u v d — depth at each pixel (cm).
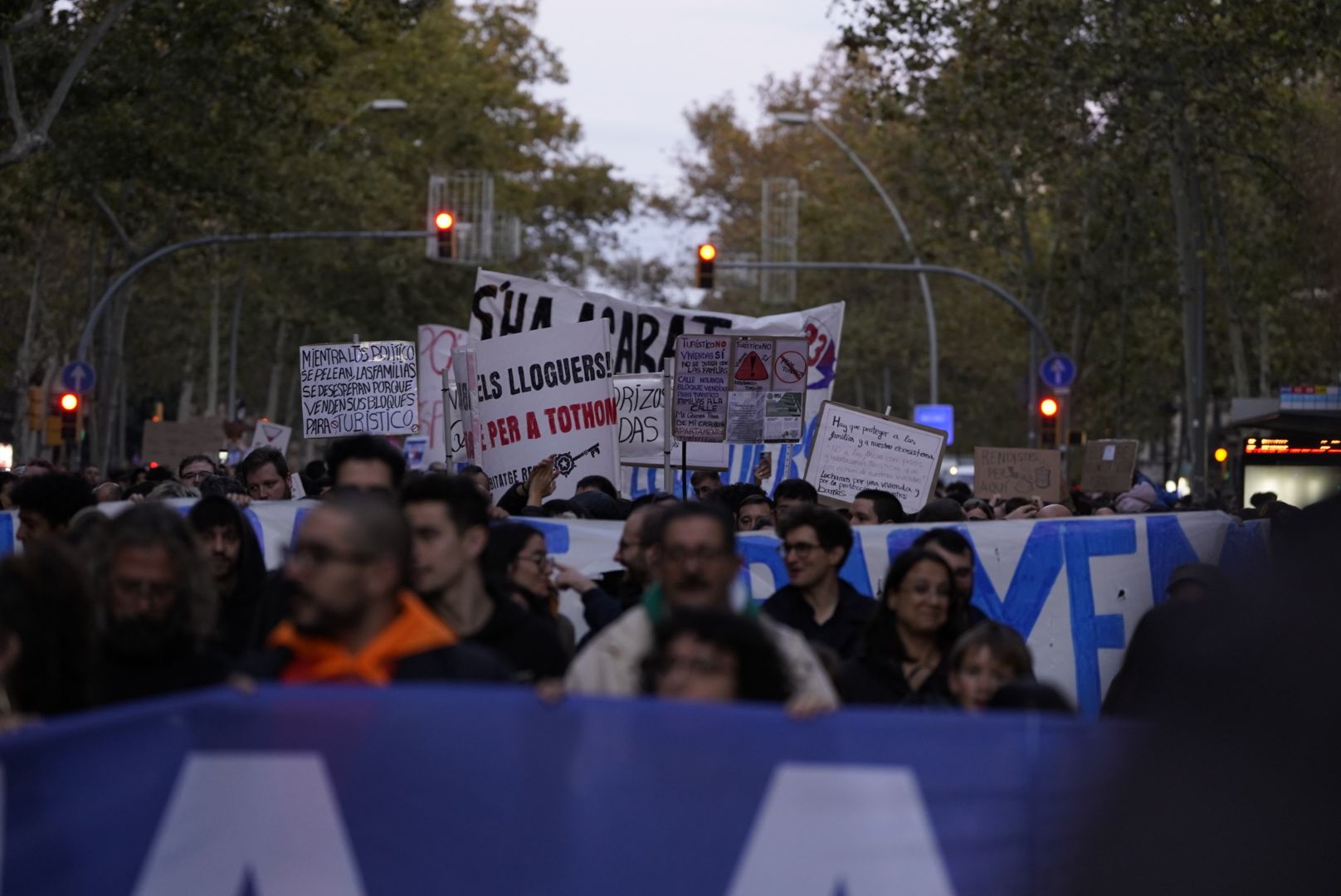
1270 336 4419
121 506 938
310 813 438
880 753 444
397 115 5369
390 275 5603
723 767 443
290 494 1237
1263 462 2406
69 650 506
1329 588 339
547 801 441
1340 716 332
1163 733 357
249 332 6306
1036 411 4003
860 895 443
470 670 494
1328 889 335
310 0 3061
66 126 3278
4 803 424
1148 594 951
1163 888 351
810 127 7169
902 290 6438
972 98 3170
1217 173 3369
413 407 1501
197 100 3303
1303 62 2616
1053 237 4522
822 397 1705
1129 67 2719
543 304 1634
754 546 930
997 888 442
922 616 691
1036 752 441
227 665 557
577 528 932
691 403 1281
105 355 3888
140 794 433
